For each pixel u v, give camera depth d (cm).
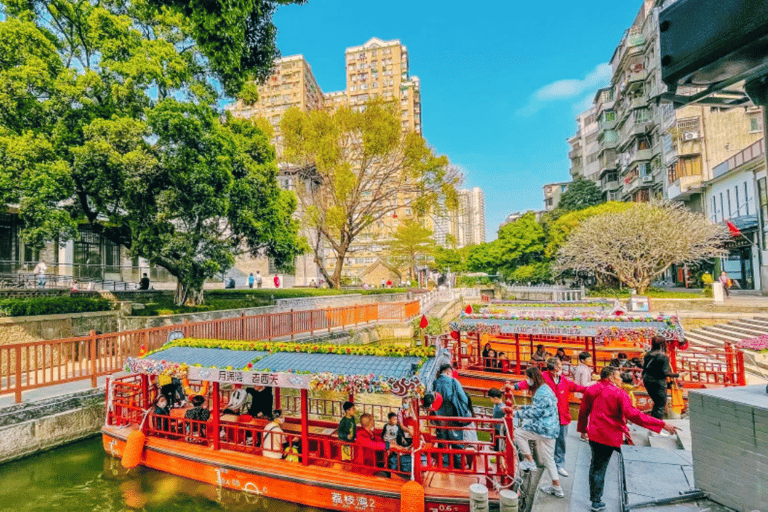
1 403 841
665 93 278
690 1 244
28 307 1209
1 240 1983
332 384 657
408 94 7800
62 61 1452
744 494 406
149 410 830
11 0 1347
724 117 3022
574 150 6581
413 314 2205
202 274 1658
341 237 3162
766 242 2303
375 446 665
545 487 572
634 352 1388
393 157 3056
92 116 1401
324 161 2738
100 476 778
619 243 2375
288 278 3625
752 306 1886
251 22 930
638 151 3912
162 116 1359
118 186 1373
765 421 389
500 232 4484
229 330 1330
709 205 2986
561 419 617
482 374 1289
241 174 1781
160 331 1155
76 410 920
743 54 227
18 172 1180
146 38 1686
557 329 1164
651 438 695
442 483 637
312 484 667
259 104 6975
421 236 4228
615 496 536
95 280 2136
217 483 732
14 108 1235
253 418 823
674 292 2497
